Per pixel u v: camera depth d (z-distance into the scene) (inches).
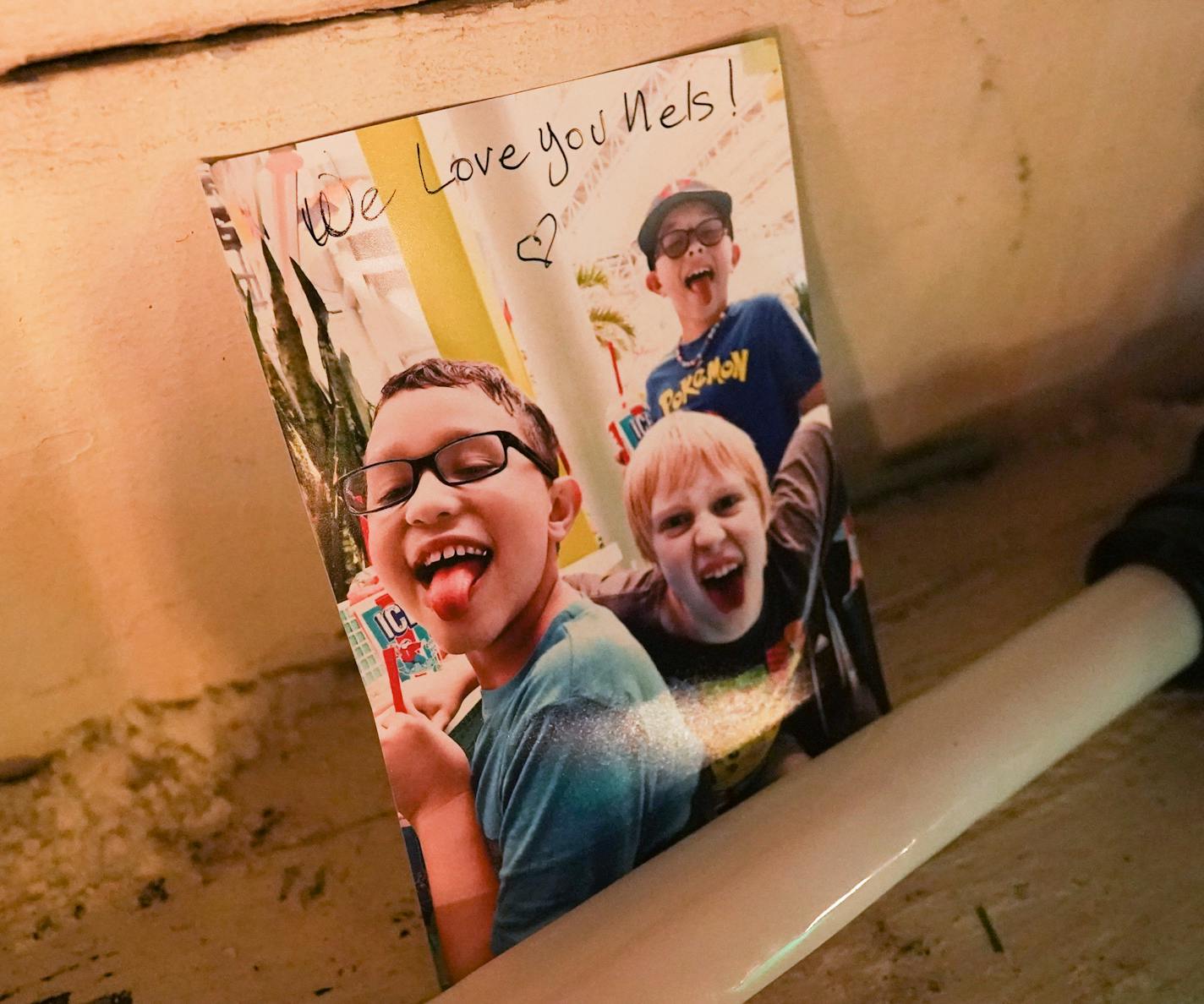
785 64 17.0
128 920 19.8
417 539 15.8
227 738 22.1
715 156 16.8
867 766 17.5
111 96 12.6
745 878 15.8
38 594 18.8
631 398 17.3
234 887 20.2
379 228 14.6
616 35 15.0
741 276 17.8
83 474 17.2
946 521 27.6
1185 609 20.3
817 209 19.8
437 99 14.3
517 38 14.3
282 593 21.5
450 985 16.4
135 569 19.4
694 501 18.3
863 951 18.2
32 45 11.8
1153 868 19.1
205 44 12.6
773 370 18.7
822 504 19.7
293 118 13.7
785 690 19.3
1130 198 24.0
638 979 14.7
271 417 18.1
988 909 18.7
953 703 18.5
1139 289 27.0
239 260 13.9
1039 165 21.8
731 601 18.8
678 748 18.2
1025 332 26.3
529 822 16.9
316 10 12.9
